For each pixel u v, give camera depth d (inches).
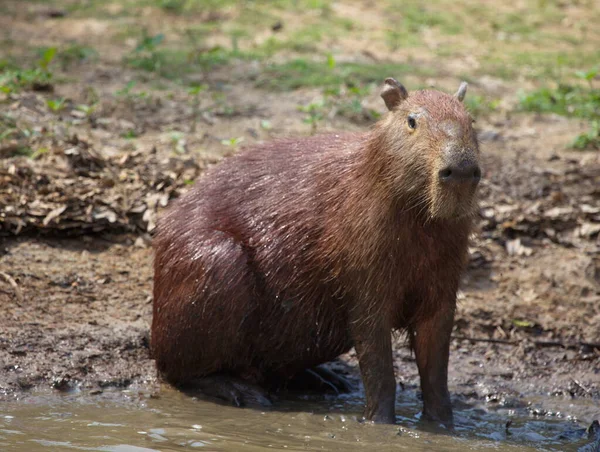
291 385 414.3
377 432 354.0
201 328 373.4
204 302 370.9
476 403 406.6
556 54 850.8
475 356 443.5
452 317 368.5
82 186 499.5
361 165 360.5
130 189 505.0
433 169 324.8
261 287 377.1
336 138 393.1
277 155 397.7
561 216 535.2
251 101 662.5
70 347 403.9
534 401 410.9
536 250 515.8
